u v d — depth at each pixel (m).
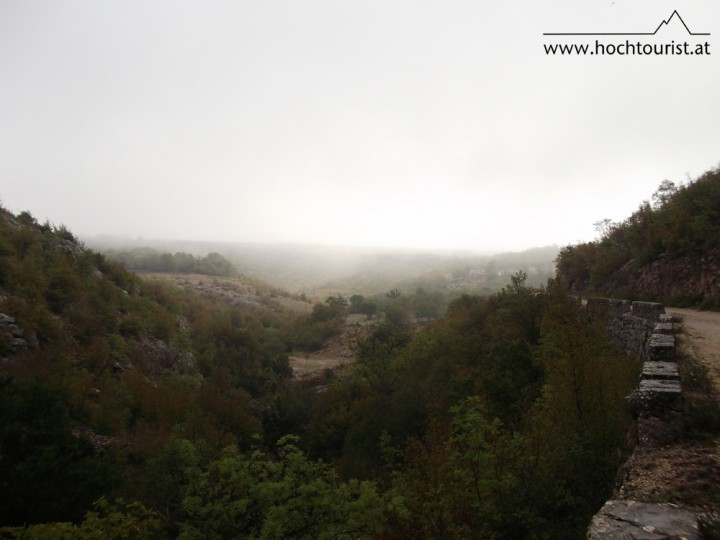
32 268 29.09
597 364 8.00
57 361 23.28
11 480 11.49
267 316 94.00
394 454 18.16
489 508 6.62
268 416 35.75
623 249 22.27
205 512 11.96
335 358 66.25
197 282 117.25
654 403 5.44
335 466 22.09
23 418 13.63
